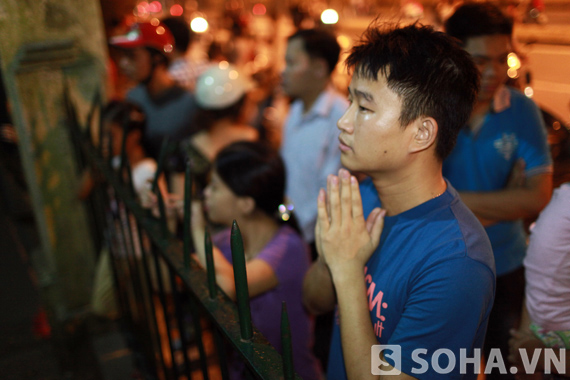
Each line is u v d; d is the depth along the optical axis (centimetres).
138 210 149
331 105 256
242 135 322
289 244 168
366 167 95
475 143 161
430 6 425
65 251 276
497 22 144
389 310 98
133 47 308
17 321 319
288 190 271
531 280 109
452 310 85
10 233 435
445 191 97
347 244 99
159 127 317
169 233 127
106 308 269
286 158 274
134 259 173
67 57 245
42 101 247
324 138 255
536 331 113
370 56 90
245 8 962
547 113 169
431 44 89
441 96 88
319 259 122
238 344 85
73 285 284
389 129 90
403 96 88
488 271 87
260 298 165
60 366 275
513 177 163
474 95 93
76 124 230
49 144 255
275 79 671
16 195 462
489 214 156
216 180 173
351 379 95
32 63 238
